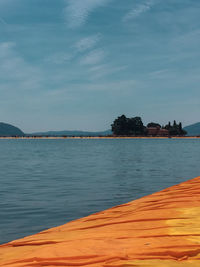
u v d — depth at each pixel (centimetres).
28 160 3766
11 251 411
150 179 1905
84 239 414
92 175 2131
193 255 321
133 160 3684
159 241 365
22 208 1099
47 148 8269
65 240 431
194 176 2062
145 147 8819
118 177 2009
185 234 391
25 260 338
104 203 1173
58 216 980
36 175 2150
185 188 949
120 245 359
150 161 3500
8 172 2369
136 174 2186
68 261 318
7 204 1168
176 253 322
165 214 536
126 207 731
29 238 487
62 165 3006
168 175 2114
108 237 416
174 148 8012
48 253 347
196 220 469
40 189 1535
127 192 1423
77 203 1177
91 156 4566
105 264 300
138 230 439
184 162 3341
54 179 1922
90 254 332
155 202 728
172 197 777
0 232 819
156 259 310
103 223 540
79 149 7469
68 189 1527
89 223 579
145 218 519
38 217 971
